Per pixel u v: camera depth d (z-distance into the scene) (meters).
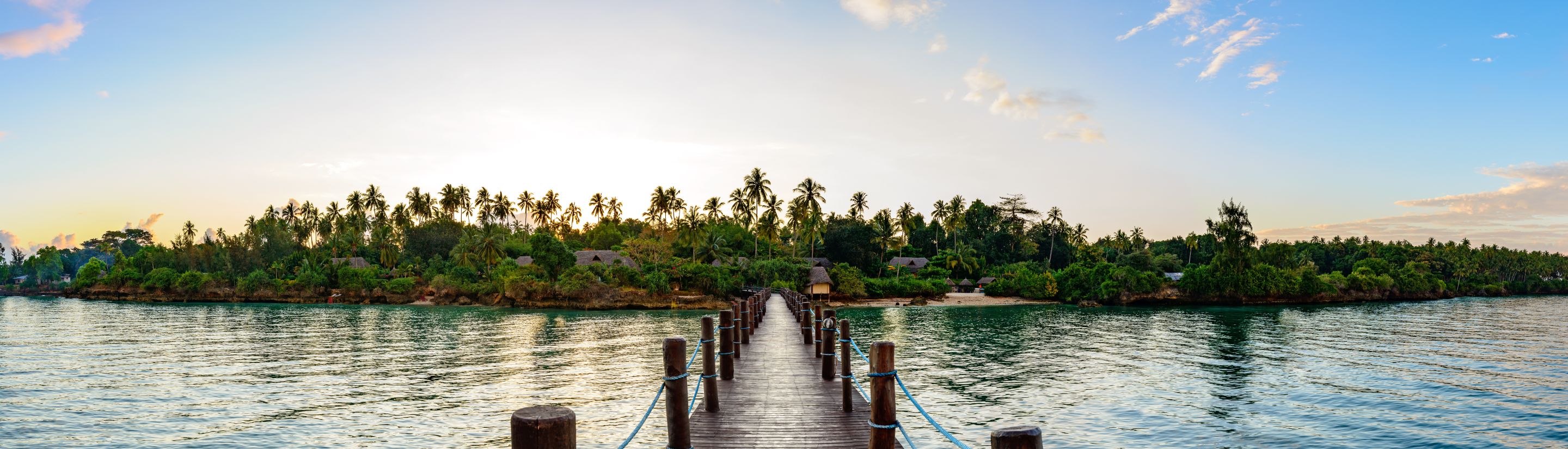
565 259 79.62
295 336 45.16
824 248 107.06
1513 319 59.75
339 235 122.75
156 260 101.19
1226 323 57.28
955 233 129.50
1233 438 19.09
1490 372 29.83
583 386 26.64
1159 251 143.38
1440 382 27.27
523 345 40.53
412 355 35.72
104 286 97.75
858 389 13.53
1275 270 88.81
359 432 19.66
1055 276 92.56
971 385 26.98
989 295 95.62
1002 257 125.06
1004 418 21.34
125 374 29.17
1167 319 62.75
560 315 65.31
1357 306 82.50
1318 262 145.12
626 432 19.95
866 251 104.62
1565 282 128.38
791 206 102.62
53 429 19.95
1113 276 85.62
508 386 26.61
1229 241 86.06
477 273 86.44
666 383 7.71
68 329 49.44
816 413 11.40
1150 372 30.22
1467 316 64.31
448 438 19.16
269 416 21.59
